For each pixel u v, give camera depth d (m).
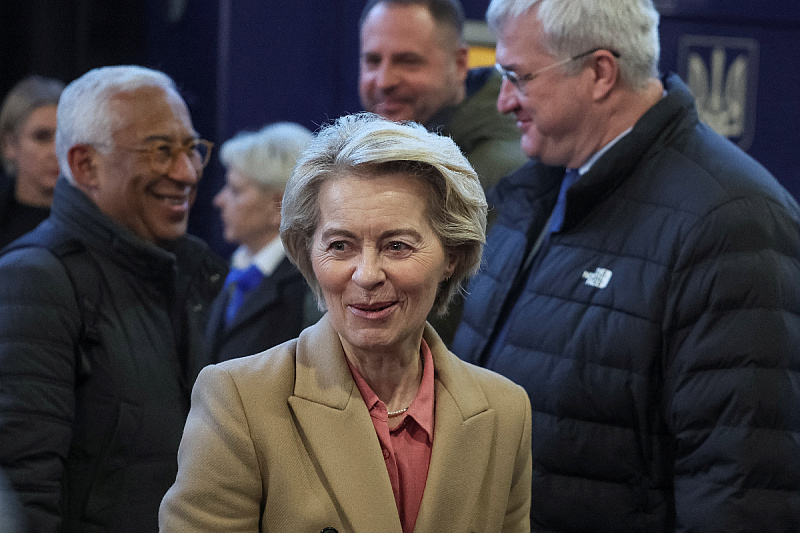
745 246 1.83
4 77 4.73
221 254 4.46
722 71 4.57
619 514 1.89
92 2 4.75
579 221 2.06
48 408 1.72
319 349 1.40
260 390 1.35
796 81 4.63
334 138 1.32
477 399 1.44
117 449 1.83
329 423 1.34
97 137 1.95
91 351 1.84
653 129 2.00
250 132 3.99
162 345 1.97
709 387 1.80
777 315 1.80
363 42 2.87
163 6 4.70
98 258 1.91
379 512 1.31
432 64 2.78
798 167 4.66
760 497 1.75
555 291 2.02
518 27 2.07
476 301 2.25
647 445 1.90
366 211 1.27
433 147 1.30
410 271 1.29
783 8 4.58
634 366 1.88
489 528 1.40
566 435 1.91
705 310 1.83
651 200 1.97
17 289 1.78
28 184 3.22
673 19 4.52
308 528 1.30
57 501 1.72
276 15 4.43
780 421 1.77
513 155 2.65
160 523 1.32
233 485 1.30
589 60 2.03
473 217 1.35
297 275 3.30
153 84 2.03
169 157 2.01
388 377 1.40
